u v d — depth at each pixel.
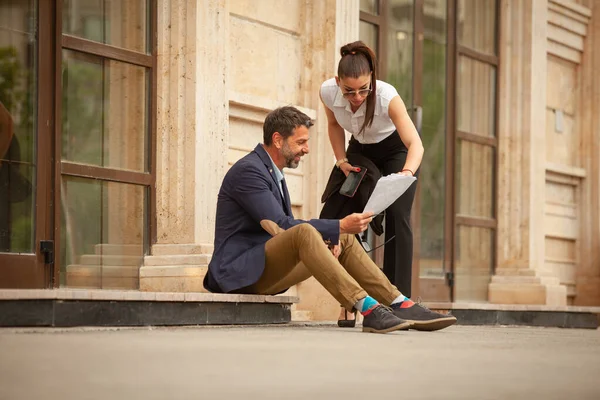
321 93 7.30
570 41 15.16
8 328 4.91
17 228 7.87
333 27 10.26
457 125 13.20
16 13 7.90
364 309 5.96
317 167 10.20
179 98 8.89
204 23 8.94
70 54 8.33
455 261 13.20
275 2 10.06
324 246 6.05
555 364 3.71
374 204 6.11
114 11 8.67
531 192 13.94
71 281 8.29
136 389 2.54
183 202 8.88
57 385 2.61
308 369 3.20
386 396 2.48
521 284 13.70
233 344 4.33
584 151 15.52
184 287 8.55
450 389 2.69
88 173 8.39
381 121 7.16
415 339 5.25
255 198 6.46
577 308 10.54
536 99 14.09
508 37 14.06
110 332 5.04
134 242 8.80
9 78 7.85
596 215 15.48
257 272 6.36
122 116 8.74
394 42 11.96
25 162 7.93
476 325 9.16
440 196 12.94
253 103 9.59
